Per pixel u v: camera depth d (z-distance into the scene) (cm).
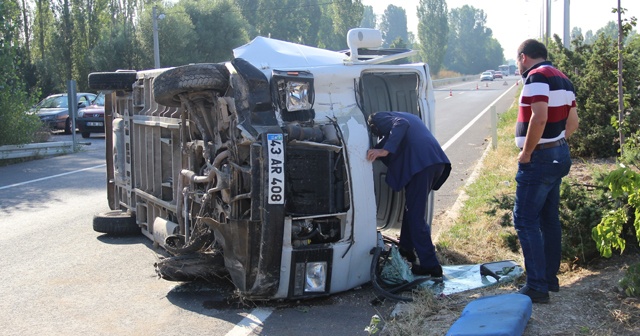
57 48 4262
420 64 660
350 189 558
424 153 579
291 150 538
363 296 582
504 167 1198
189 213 646
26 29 4703
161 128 743
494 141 1473
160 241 729
